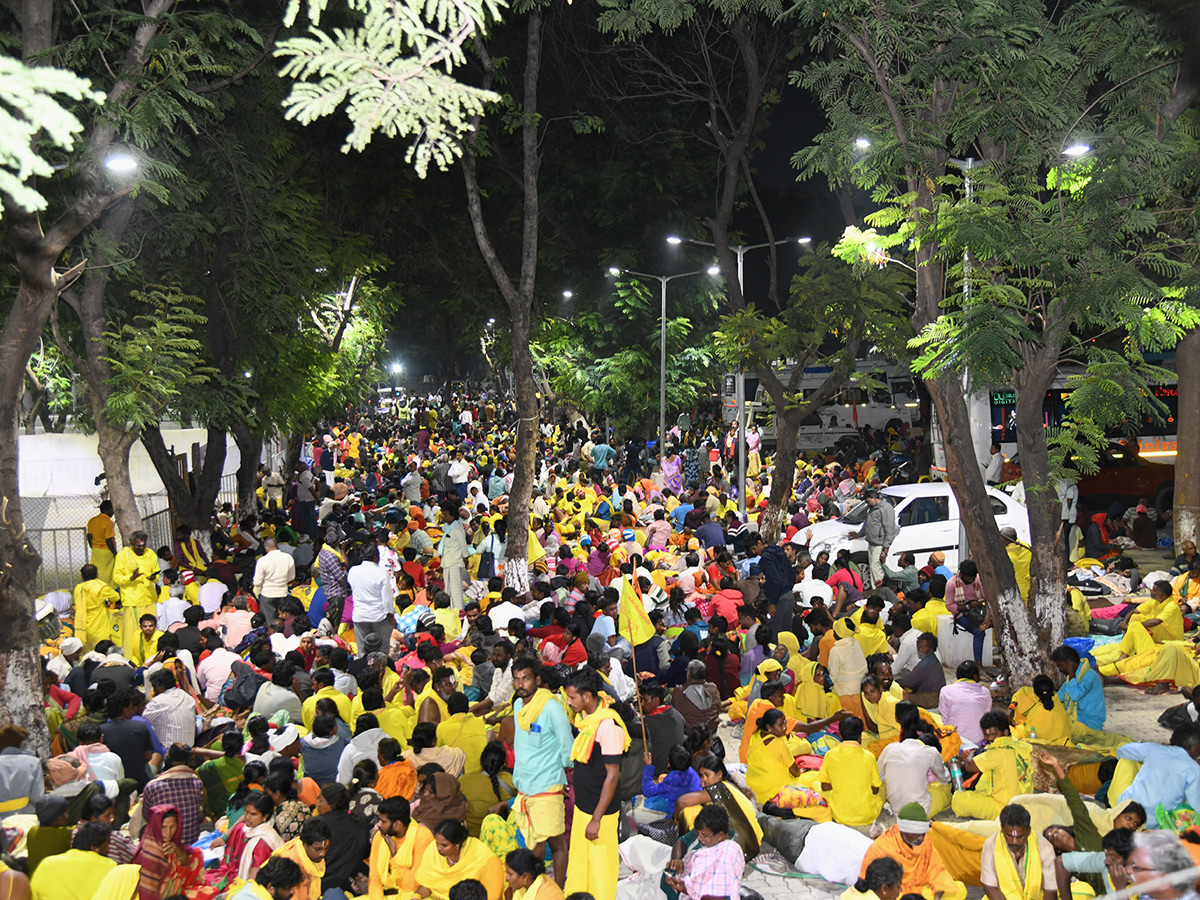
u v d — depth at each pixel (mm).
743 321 21156
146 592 14180
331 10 17047
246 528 22297
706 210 33281
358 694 10781
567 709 8891
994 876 7016
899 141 12141
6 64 2367
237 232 19516
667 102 31406
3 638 10039
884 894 6609
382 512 24875
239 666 11234
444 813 7754
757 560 18672
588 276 34906
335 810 7594
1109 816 8039
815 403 21594
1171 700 13125
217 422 19125
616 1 18953
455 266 38094
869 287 20047
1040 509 12688
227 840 8125
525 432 17750
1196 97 12664
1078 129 12125
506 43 30766
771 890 8555
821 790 9281
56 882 6676
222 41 15664
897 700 10875
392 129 3148
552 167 32906
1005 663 13031
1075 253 11406
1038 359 12422
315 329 25062
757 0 17688
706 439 37750
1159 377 12398
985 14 11367
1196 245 12148
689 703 11195
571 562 18438
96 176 10945
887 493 19609
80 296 15609
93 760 8969
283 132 21016
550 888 6664
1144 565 21078
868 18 12031
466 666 12469
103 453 16062
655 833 8727
